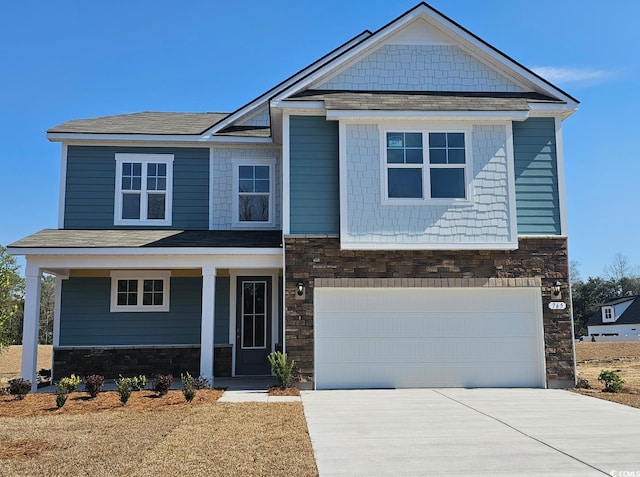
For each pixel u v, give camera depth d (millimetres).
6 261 15344
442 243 12109
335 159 12492
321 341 12070
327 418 8734
